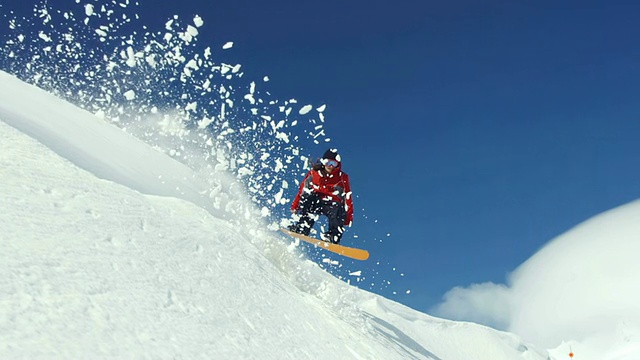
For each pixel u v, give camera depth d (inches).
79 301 83.5
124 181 187.2
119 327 83.8
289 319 143.0
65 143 183.8
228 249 154.6
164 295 103.5
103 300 87.9
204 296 115.3
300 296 179.8
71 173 131.0
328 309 196.5
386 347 199.3
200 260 131.6
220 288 125.4
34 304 76.7
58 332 74.2
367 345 178.5
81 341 75.3
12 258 83.4
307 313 161.6
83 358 72.3
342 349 153.9
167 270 114.1
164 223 135.6
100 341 77.8
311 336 143.9
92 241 104.2
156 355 83.0
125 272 101.0
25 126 171.8
